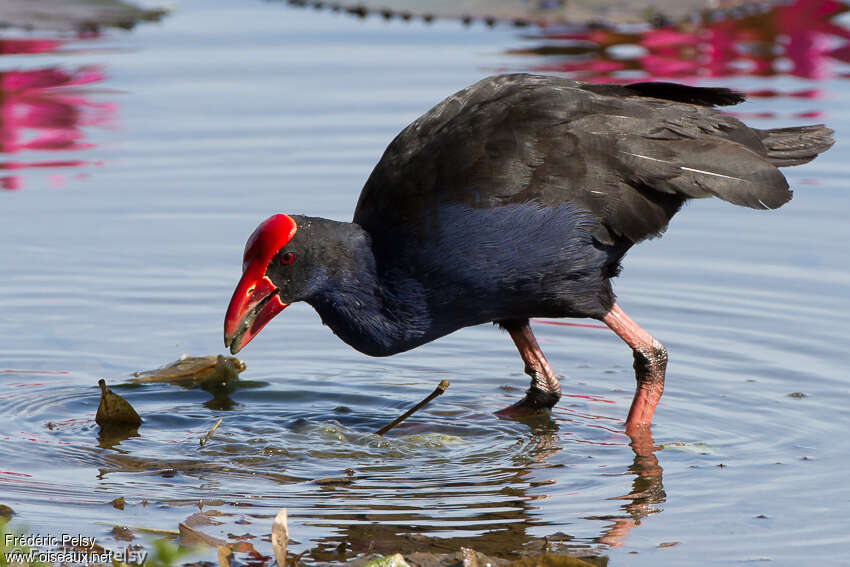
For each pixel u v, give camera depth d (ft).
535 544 25.85
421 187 31.60
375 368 38.22
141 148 53.21
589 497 28.37
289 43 65.16
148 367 37.42
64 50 63.82
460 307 32.42
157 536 25.91
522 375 37.78
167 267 44.47
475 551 24.53
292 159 52.08
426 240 31.37
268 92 58.29
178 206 48.75
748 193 32.37
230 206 48.60
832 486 28.73
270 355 39.11
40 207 48.44
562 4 69.41
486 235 31.19
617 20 67.67
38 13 68.39
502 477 29.73
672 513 27.40
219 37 65.98
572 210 31.53
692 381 35.81
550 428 33.32
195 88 58.80
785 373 36.01
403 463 30.83
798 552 25.44
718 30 68.80
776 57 63.36
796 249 45.29
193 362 37.17
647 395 33.55
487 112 32.27
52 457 30.81
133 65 61.82
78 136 54.24
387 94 57.52
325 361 38.70
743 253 45.29
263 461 30.91
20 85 59.06
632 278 43.62
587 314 33.45
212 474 29.91
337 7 68.39
